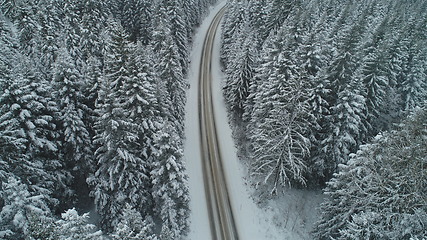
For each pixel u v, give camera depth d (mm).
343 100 26812
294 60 31094
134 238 16828
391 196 18578
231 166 36469
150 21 55594
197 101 48562
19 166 21266
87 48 41094
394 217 18156
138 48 28906
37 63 33031
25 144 22812
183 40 51031
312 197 31984
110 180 23516
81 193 29422
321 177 31109
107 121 22516
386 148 19188
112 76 27625
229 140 40875
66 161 27109
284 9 50531
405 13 61969
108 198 24812
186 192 24688
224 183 34031
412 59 39062
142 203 25219
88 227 14320
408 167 17797
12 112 21828
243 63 40188
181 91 39938
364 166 19953
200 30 76000
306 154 29078
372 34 43062
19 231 16109
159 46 41594
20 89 21984
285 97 27203
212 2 98312
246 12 55000
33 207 15523
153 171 23859
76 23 44625
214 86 52969
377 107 33125
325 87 30078
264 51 40094
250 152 37906
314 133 28922
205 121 44125
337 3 61312
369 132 31656
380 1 66250
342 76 29250
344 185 22328
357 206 20922
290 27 37375
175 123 35281
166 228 21094
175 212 24000
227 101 47250
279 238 28297
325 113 29297
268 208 30953
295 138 28203
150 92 26516
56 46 38594
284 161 28328
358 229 18156
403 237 17328
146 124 25984
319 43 34188
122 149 23344
